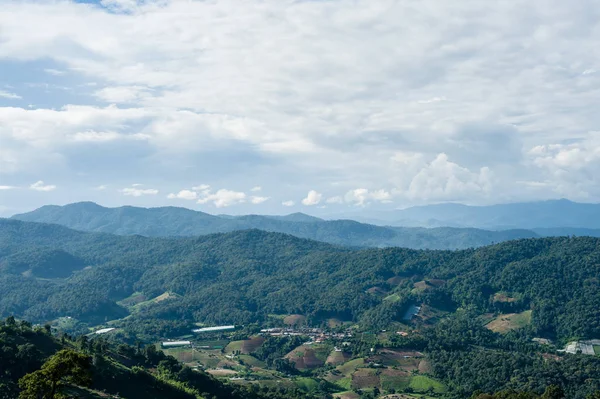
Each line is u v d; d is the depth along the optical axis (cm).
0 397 15438
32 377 11125
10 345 18088
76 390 17550
